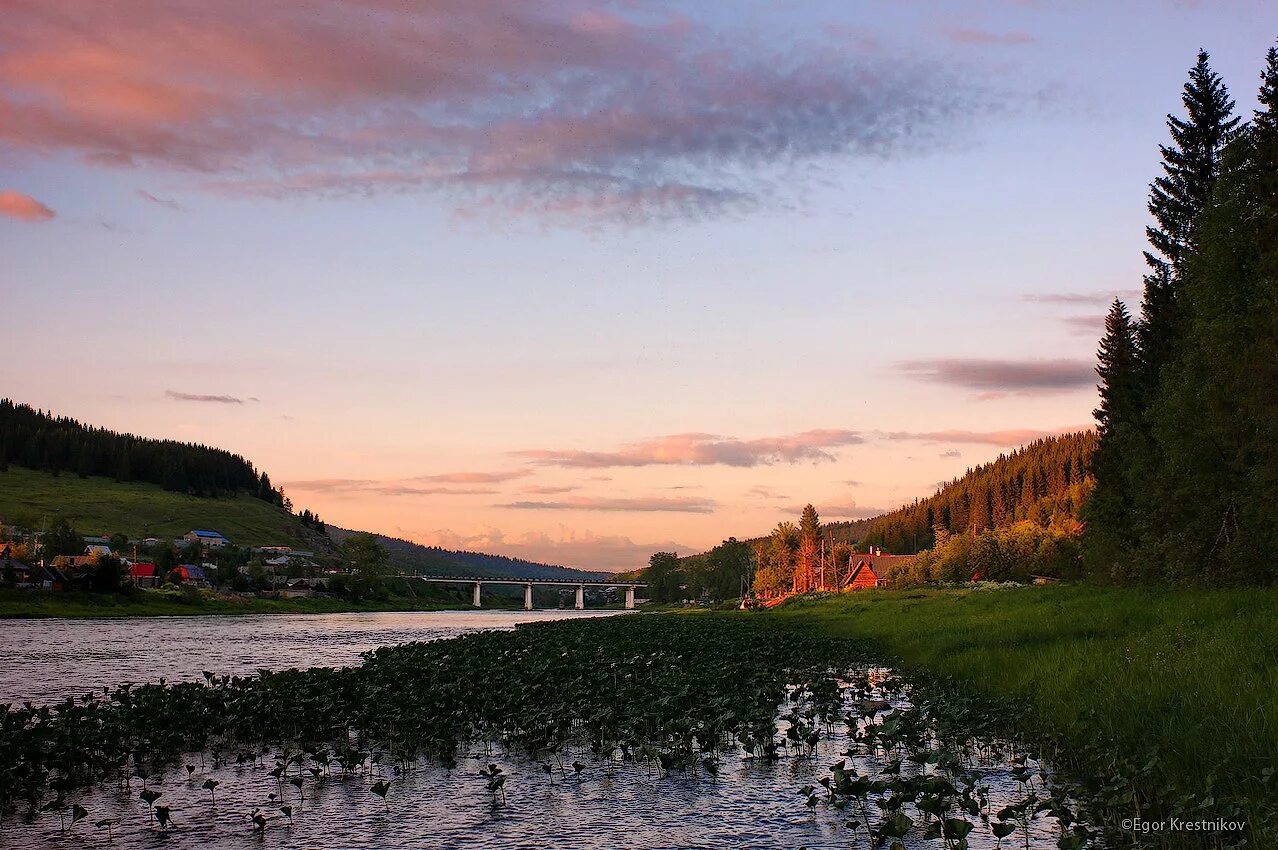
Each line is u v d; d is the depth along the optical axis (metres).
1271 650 20.86
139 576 179.75
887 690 28.80
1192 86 60.75
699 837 14.74
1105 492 69.94
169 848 14.48
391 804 16.95
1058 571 123.81
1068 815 13.59
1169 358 61.94
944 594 93.75
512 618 155.88
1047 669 24.91
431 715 23.92
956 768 17.23
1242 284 45.31
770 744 20.36
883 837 13.79
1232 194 46.47
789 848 14.16
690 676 29.77
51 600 129.88
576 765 18.89
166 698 26.27
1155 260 63.16
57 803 15.84
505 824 15.57
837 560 192.75
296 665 45.59
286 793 17.89
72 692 33.91
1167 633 26.59
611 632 64.75
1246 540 41.78
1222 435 45.22
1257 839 11.43
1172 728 15.94
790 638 50.50
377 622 126.62
